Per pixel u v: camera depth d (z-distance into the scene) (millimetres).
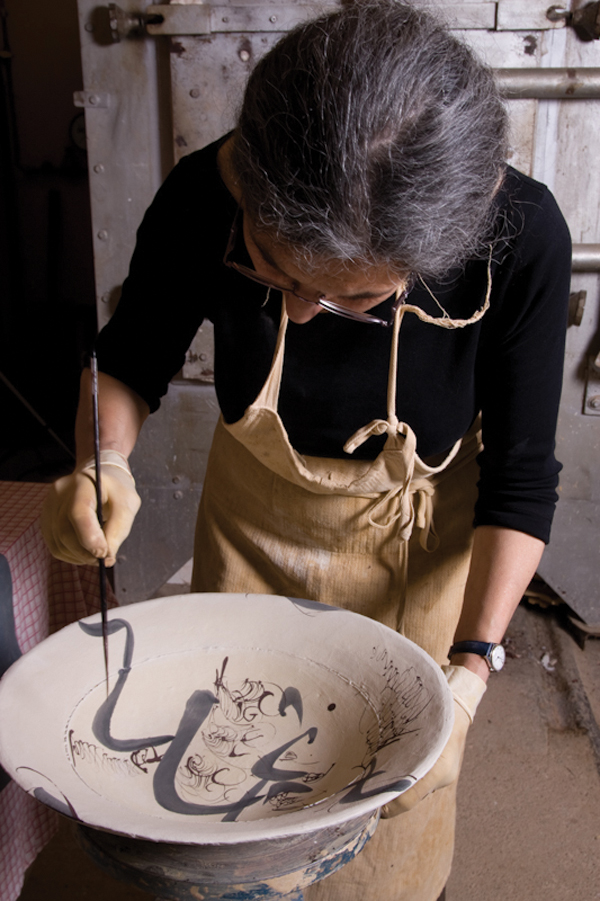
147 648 817
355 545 1046
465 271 834
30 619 1050
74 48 3529
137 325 972
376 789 603
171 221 922
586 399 2010
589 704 2016
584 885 1495
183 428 2096
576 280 1917
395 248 578
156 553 2236
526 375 886
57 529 793
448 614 1099
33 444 3523
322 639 826
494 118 618
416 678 741
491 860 1544
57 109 3627
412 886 1115
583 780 1760
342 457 989
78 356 3791
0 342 3820
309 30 593
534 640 2264
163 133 1839
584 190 1850
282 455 982
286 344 902
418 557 1069
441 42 590
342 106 535
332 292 649
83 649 785
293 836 548
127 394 975
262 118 579
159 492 2166
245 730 785
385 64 548
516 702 2004
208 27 1710
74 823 691
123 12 1718
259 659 830
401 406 921
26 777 603
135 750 744
